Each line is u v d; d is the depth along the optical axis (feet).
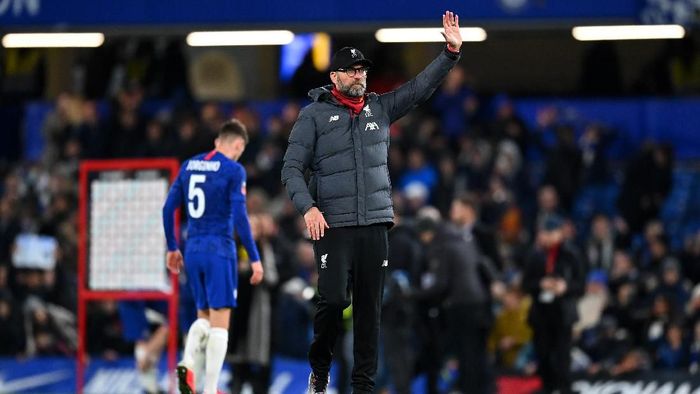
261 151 204.74
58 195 201.36
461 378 158.61
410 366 156.46
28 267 188.14
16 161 229.04
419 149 204.03
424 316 161.07
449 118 214.48
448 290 157.79
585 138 212.64
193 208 115.14
